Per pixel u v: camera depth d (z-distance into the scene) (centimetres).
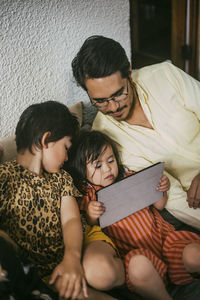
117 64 112
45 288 86
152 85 135
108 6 150
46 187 108
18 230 102
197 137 139
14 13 122
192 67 238
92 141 122
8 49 125
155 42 333
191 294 105
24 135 105
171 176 137
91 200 122
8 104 131
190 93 136
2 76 126
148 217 123
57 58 141
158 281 99
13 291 78
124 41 165
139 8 319
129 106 126
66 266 95
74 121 112
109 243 110
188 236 118
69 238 103
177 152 137
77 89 152
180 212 134
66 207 109
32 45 131
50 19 133
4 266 78
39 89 139
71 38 143
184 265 109
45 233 105
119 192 111
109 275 97
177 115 135
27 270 83
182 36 232
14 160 108
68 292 90
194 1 216
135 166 138
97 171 123
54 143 106
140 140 137
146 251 109
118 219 117
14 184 103
